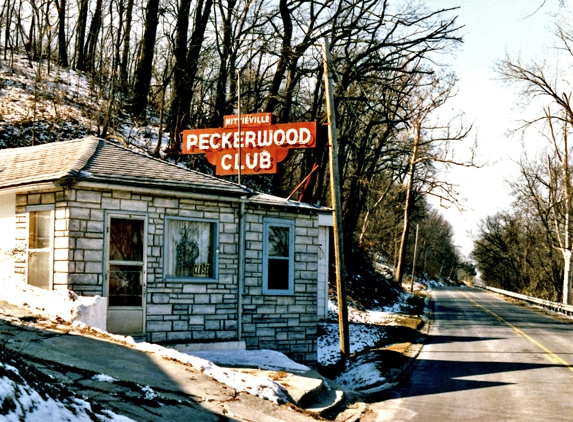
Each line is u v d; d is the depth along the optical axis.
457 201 49.50
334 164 18.06
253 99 34.62
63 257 11.84
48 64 32.31
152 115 33.25
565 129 42.72
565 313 39.00
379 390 13.81
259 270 15.04
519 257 72.81
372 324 27.83
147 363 9.73
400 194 59.91
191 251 13.69
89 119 27.84
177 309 13.25
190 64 29.27
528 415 10.95
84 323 10.97
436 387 14.10
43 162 13.34
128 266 12.64
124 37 35.12
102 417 6.61
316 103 32.81
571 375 15.44
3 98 26.81
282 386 10.68
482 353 19.78
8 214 13.04
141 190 12.59
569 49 36.75
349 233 41.91
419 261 102.81
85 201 12.02
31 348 8.87
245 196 14.54
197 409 8.27
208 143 22.45
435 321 32.97
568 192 43.81
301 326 15.74
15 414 5.51
